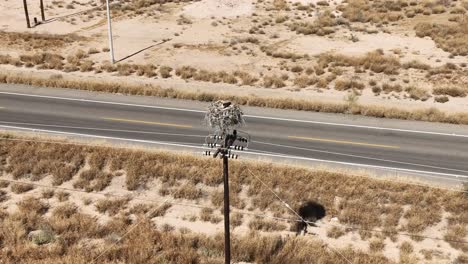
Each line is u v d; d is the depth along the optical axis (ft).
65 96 108.99
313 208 75.20
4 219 74.13
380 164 82.02
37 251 66.18
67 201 79.05
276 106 103.50
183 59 129.70
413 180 75.97
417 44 137.59
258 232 71.67
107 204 77.71
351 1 172.65
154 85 113.60
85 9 176.14
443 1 167.02
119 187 81.56
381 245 68.69
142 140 89.97
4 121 96.63
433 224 71.61
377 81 115.75
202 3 172.14
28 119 97.81
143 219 74.23
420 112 99.04
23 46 140.46
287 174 78.69
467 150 86.63
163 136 91.45
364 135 91.86
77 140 88.38
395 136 91.50
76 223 73.05
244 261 66.49
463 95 108.88
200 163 81.87
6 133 89.86
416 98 107.55
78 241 69.97
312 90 111.96
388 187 75.36
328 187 76.69
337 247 68.44
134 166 83.05
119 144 87.40
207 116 52.08
